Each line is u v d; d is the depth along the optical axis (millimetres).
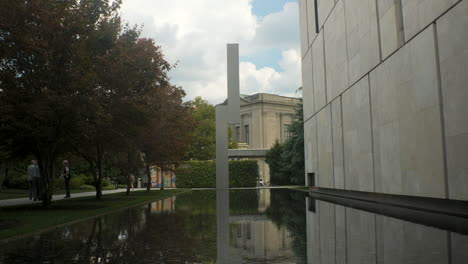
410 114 12938
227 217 11211
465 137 9844
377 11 15836
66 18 12406
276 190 34812
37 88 13531
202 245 6551
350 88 19578
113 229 8648
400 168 13812
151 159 29594
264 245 6484
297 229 8414
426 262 4906
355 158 19047
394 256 5328
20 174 33250
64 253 5895
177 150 29891
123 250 6121
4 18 9562
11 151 16984
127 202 17484
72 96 12836
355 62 18641
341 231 7887
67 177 22062
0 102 11711
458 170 10203
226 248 6250
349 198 19734
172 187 52812
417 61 12367
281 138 80500
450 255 5266
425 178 11961
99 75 14523
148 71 16141
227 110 34906
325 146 25141
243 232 8086
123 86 15406
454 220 9125
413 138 12750
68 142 16797
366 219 9797
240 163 49969
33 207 14430
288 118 81750
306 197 21625
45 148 14273
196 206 15828
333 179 23312
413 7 12570
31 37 10805
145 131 24000
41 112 12438
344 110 20734
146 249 6195
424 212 11383
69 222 9844
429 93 11625
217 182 35188
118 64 14734
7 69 12719
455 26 10219
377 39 15766
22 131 13750
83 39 13438
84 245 6590
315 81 27672
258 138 78562
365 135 17516
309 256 5496
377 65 15867
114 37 14438
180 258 5492
